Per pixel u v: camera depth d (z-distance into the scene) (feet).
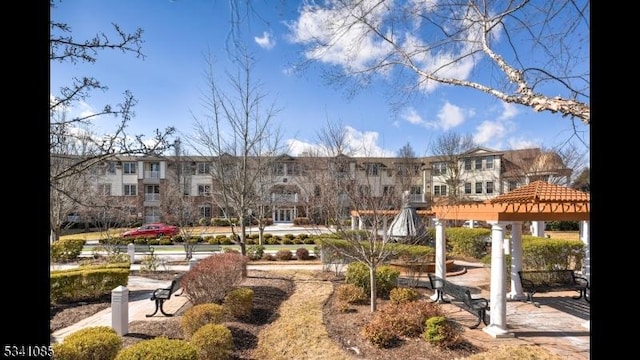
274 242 73.77
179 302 29.53
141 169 118.93
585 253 34.04
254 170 48.11
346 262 37.52
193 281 24.47
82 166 14.90
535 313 25.84
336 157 44.98
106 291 31.65
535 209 21.62
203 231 92.63
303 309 26.48
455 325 22.79
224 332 17.17
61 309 27.78
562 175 74.02
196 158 87.30
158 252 63.31
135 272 43.52
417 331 20.30
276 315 25.22
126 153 13.89
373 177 41.42
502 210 21.35
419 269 36.09
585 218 21.80
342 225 29.91
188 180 109.40
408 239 38.96
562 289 28.71
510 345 19.51
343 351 18.70
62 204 42.63
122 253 53.88
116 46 11.82
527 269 37.91
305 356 18.34
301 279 37.42
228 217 41.81
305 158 85.61
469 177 115.96
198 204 107.24
